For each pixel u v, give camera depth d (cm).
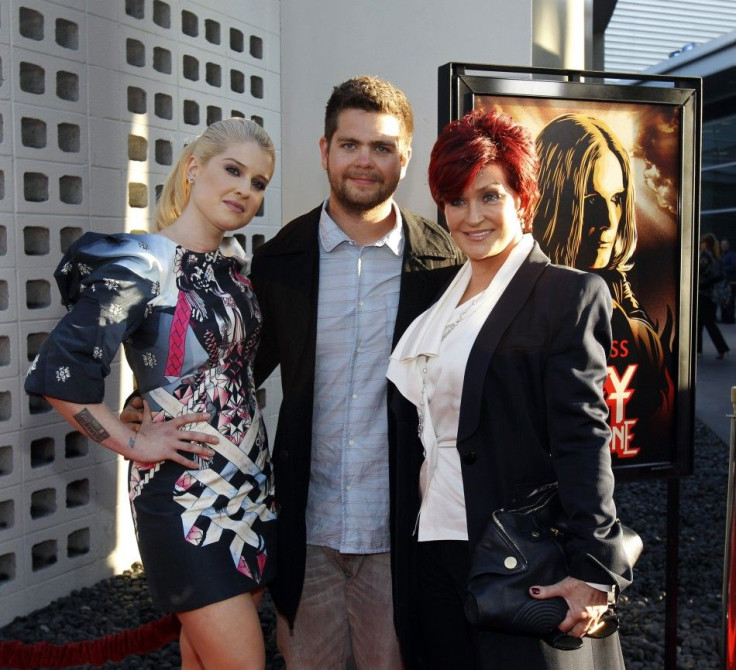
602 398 188
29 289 360
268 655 329
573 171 277
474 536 198
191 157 221
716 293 1589
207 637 209
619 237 282
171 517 207
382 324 233
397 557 224
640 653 339
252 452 220
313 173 415
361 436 233
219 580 207
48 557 371
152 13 390
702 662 336
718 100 1770
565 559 186
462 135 198
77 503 381
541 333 193
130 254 202
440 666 223
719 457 711
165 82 396
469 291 212
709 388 1023
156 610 353
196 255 214
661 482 632
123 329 199
